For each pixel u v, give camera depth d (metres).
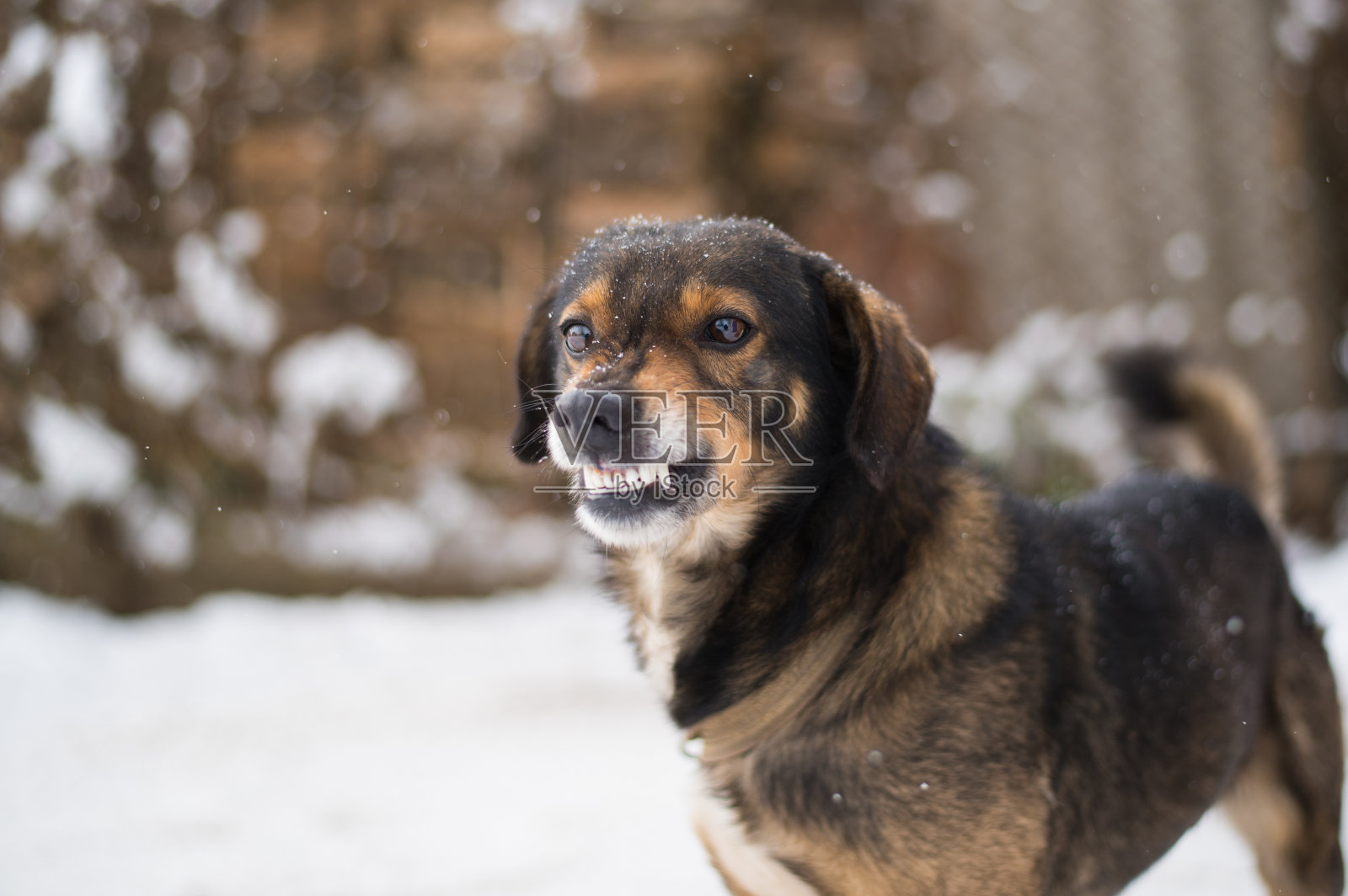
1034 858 1.94
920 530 2.07
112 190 6.56
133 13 6.79
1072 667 2.05
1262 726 2.57
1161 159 7.83
